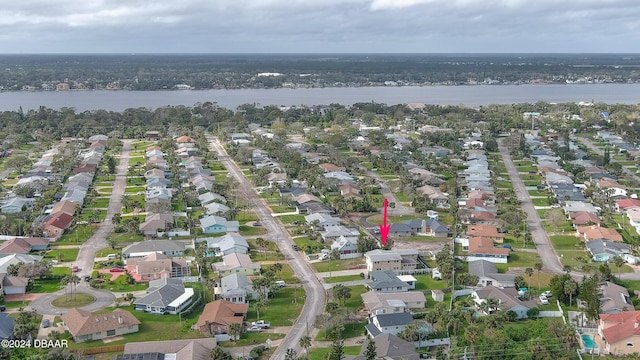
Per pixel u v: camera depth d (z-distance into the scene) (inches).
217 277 6688.0
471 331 5054.1
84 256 7381.9
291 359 4749.0
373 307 5713.6
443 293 6274.6
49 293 6245.1
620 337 5083.7
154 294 5954.7
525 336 5226.4
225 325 5423.2
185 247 7642.7
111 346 5064.0
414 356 4899.1
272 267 6786.4
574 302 6097.4
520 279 6569.9
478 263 7032.5
